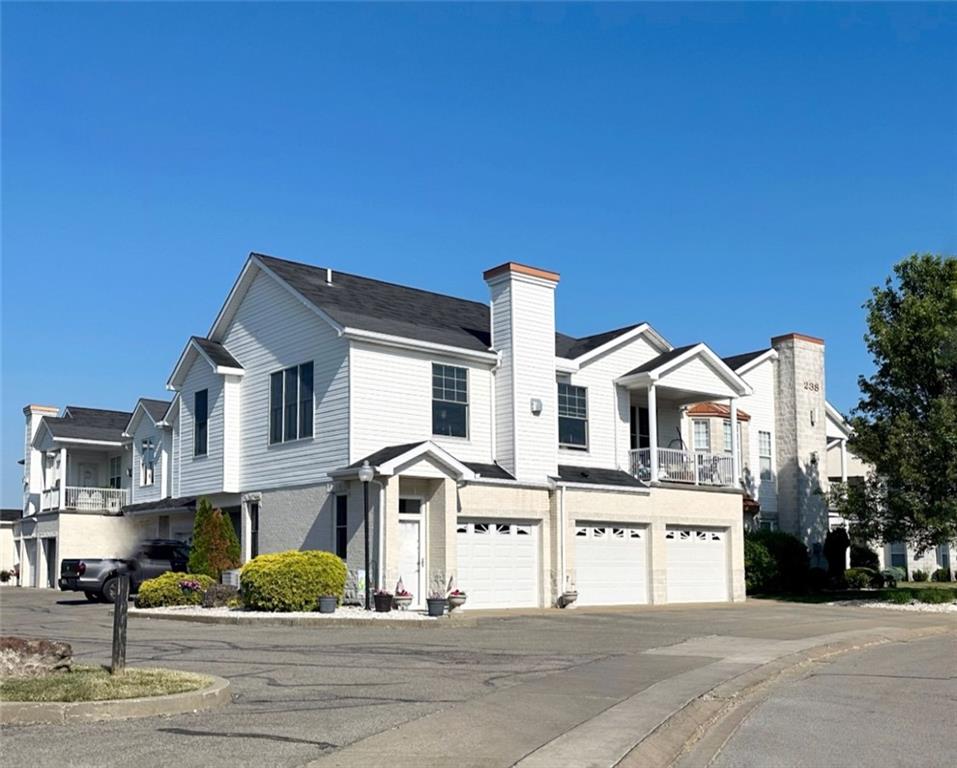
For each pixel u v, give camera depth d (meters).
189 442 31.08
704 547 32.31
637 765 8.78
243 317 29.77
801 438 38.91
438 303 31.72
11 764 8.02
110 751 8.51
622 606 28.69
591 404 30.97
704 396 33.34
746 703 12.67
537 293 28.88
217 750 8.64
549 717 10.59
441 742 9.20
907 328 29.86
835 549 37.97
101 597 30.86
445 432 27.16
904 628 22.22
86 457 44.97
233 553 28.08
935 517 28.62
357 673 13.59
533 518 27.52
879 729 10.89
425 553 25.12
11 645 11.58
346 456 25.22
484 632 19.80
